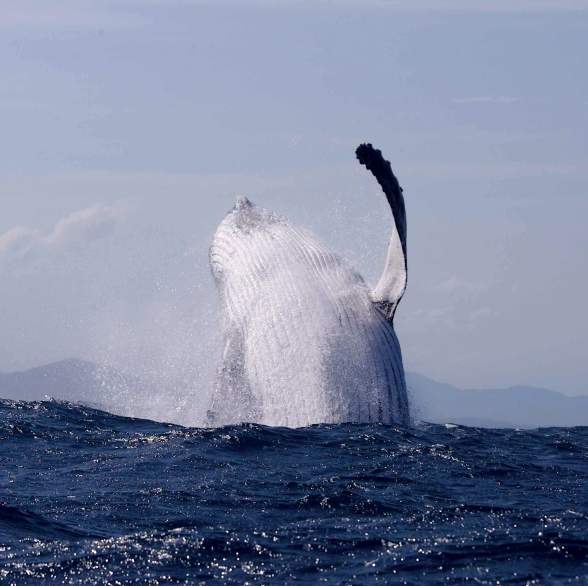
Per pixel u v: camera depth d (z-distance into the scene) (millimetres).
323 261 81812
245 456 67562
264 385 78125
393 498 58250
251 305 81312
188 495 58156
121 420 81438
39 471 64312
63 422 78938
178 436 73312
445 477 63844
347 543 49594
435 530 51812
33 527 51594
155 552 47844
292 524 52875
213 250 87688
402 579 45031
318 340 77438
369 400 77000
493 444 76062
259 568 46312
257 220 86375
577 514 55156
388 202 74062
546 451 75438
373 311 78750
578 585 44406
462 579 45062
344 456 67625
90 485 60594
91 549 48094
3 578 44812
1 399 86688
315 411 76250
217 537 50000
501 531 51531
